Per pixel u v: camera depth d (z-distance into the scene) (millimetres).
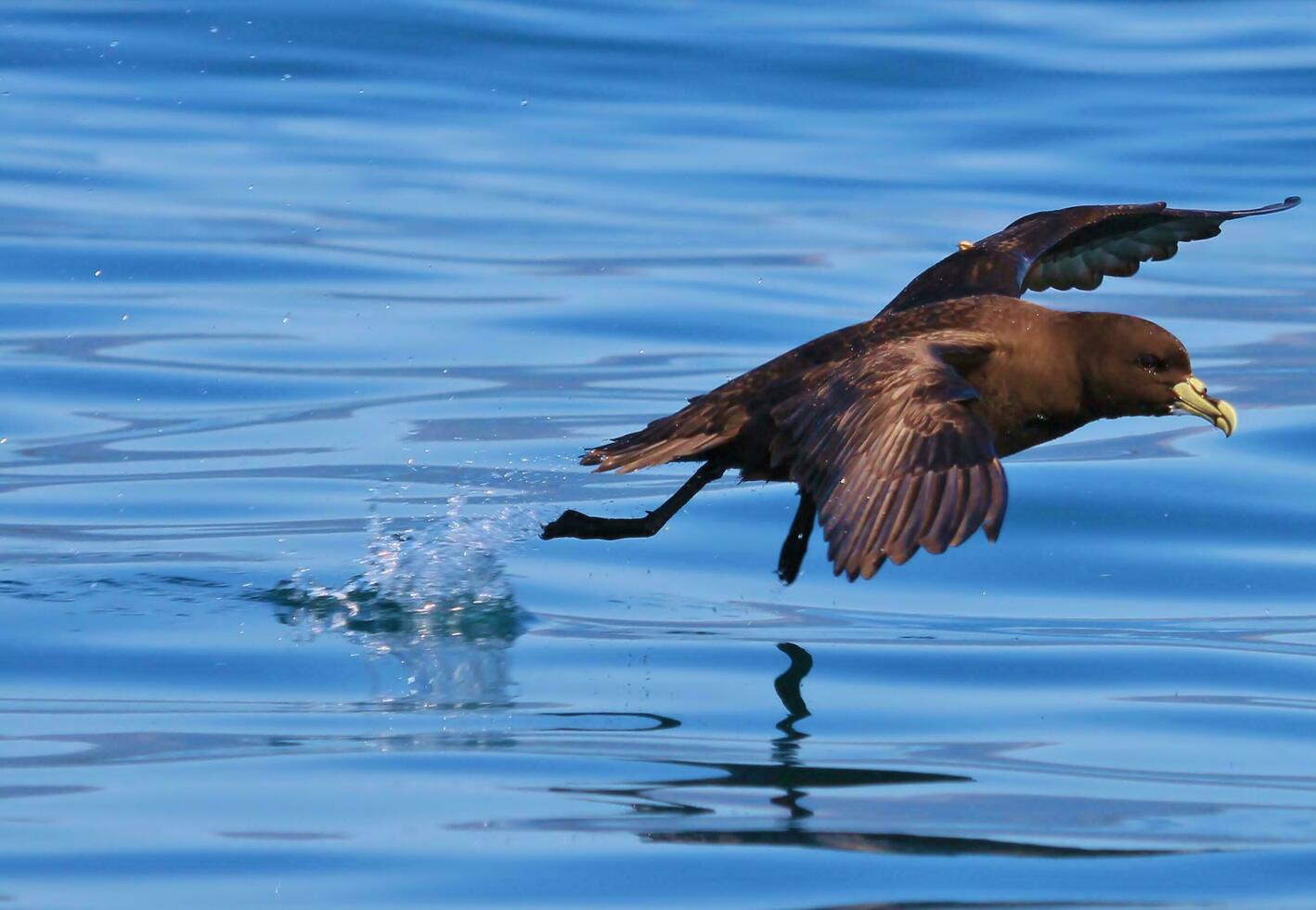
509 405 16188
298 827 8898
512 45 24094
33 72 22828
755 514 14055
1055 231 11742
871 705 10812
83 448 15125
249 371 16719
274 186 20719
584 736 10219
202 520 13688
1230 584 13023
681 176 21531
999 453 10594
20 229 19328
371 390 16438
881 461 8414
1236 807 9398
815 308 18156
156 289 18359
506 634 11922
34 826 8875
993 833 9008
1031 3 26422
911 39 24859
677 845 8773
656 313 18109
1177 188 21266
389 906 8117
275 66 23312
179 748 9906
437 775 9555
